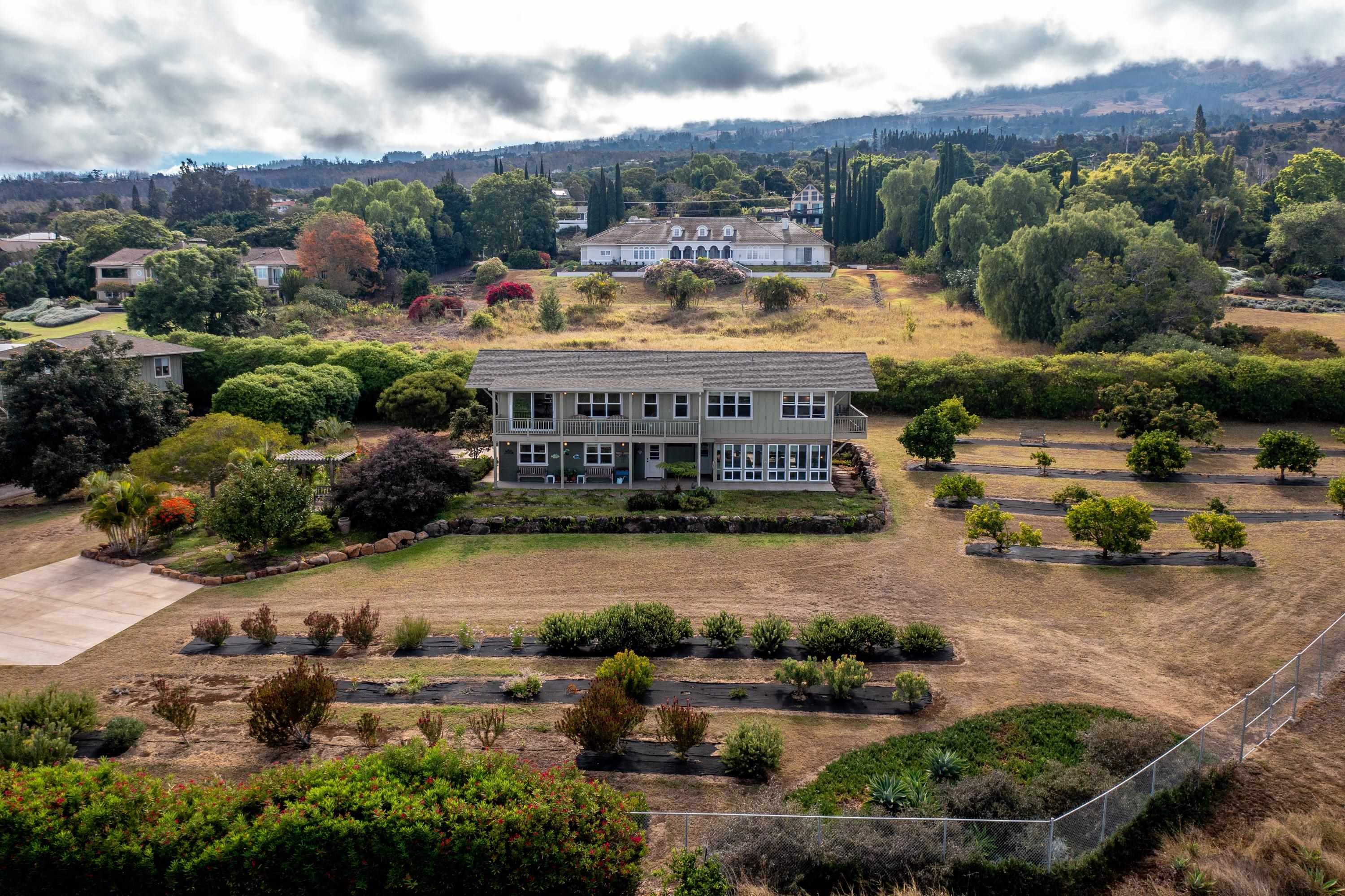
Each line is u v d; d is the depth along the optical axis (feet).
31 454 140.67
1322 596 99.04
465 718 77.56
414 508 121.19
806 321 280.92
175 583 109.09
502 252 466.70
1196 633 91.71
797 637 92.73
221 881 51.88
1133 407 162.20
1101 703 79.00
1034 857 57.57
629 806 58.34
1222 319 240.94
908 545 118.52
